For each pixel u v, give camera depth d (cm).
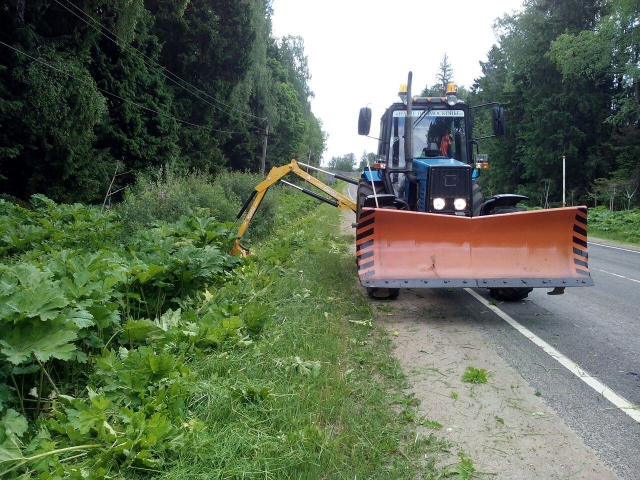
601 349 596
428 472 346
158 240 714
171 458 327
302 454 338
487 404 450
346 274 977
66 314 386
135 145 2114
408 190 907
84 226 880
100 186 1931
